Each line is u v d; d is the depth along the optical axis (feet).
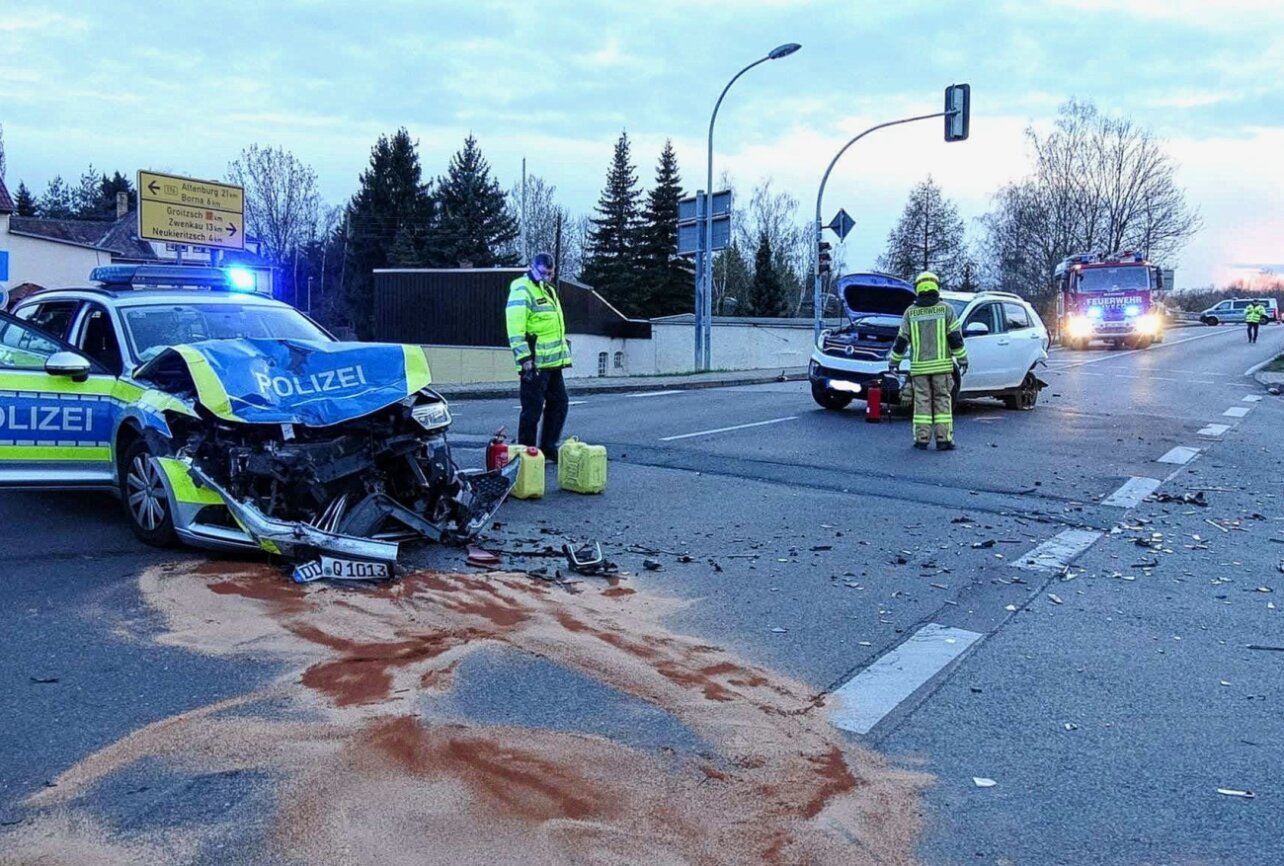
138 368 22.82
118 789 11.52
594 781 11.93
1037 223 233.55
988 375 49.75
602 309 123.75
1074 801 12.05
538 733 13.16
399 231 220.02
